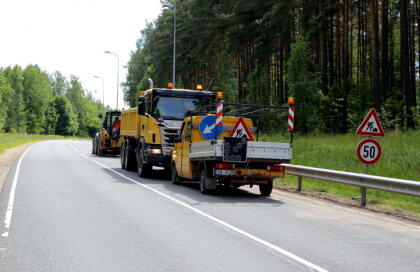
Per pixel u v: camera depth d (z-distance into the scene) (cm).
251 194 1443
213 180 1374
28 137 8556
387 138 2328
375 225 943
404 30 3055
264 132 3666
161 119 1820
